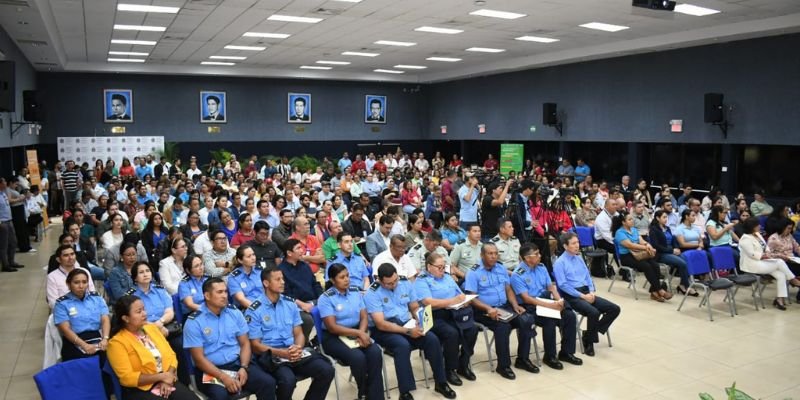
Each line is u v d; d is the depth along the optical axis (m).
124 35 14.31
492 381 5.72
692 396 5.38
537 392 5.46
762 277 9.21
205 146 22.44
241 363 4.66
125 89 21.14
